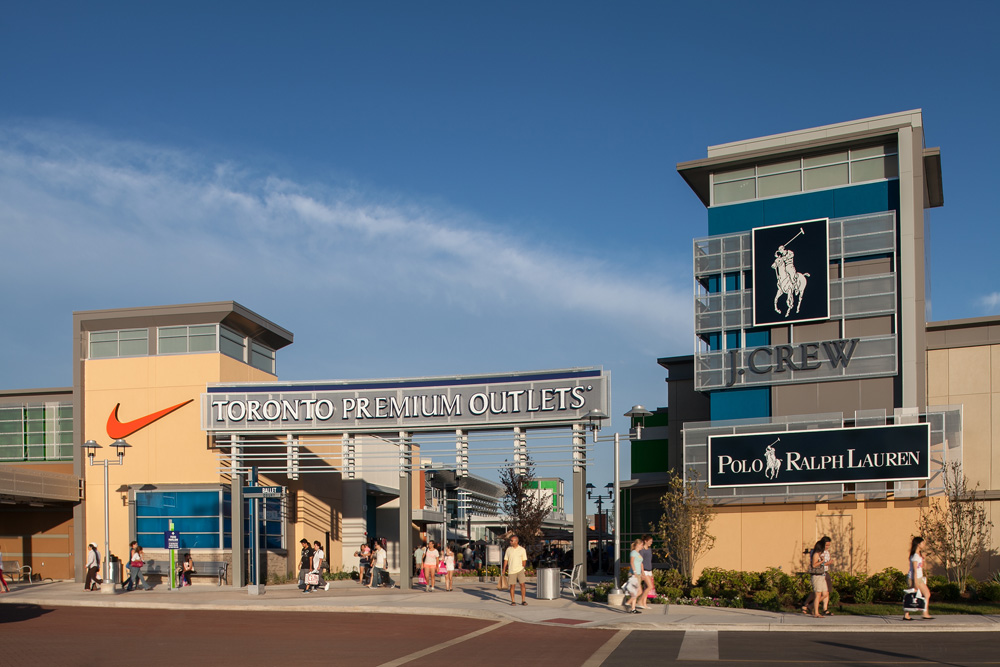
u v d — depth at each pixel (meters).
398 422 32.19
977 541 28.02
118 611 24.58
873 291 30.48
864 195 31.38
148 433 36.22
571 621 20.98
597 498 51.25
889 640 17.53
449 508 64.38
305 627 20.31
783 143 33.38
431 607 23.84
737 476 30.02
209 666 14.34
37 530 37.81
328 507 43.00
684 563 28.92
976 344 30.77
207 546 34.69
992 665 14.07
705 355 32.53
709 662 14.68
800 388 31.05
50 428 40.38
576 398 30.34
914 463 27.70
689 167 33.88
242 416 33.56
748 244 32.62
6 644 17.28
